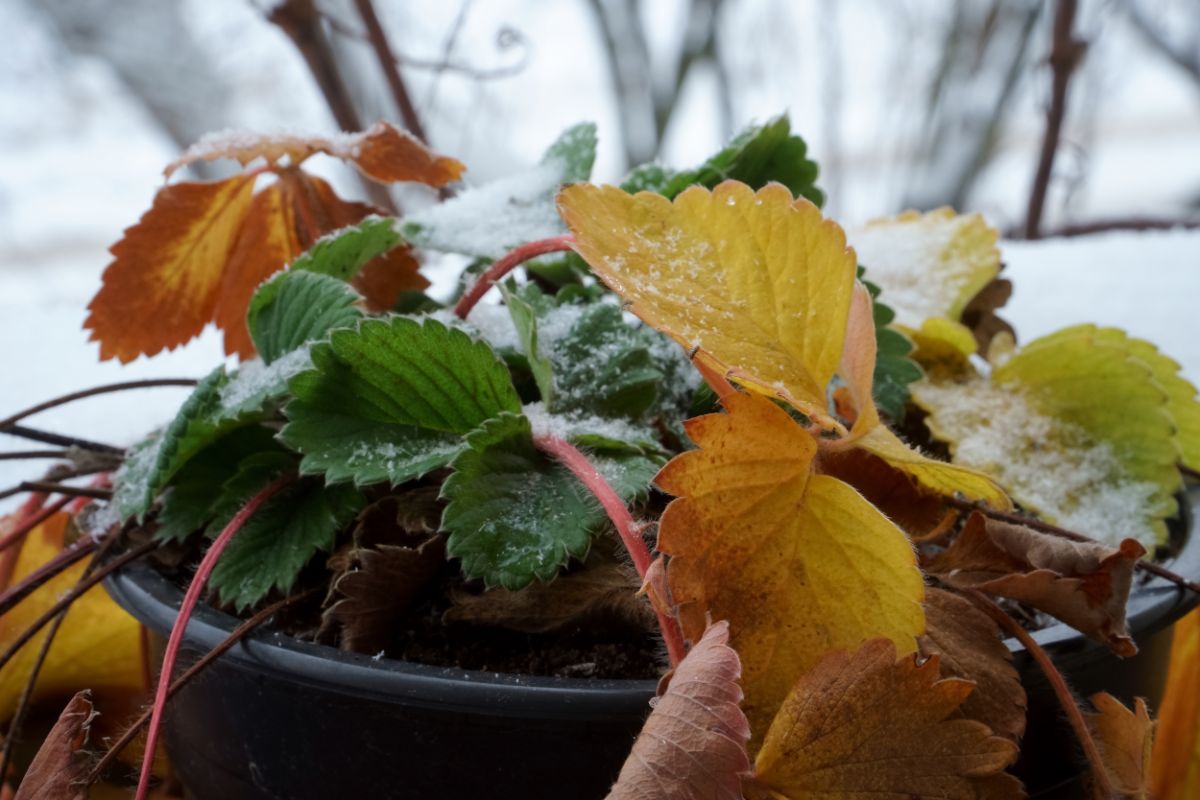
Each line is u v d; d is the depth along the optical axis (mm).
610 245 311
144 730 345
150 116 1896
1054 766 333
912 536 350
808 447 297
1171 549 401
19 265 2430
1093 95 1963
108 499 396
